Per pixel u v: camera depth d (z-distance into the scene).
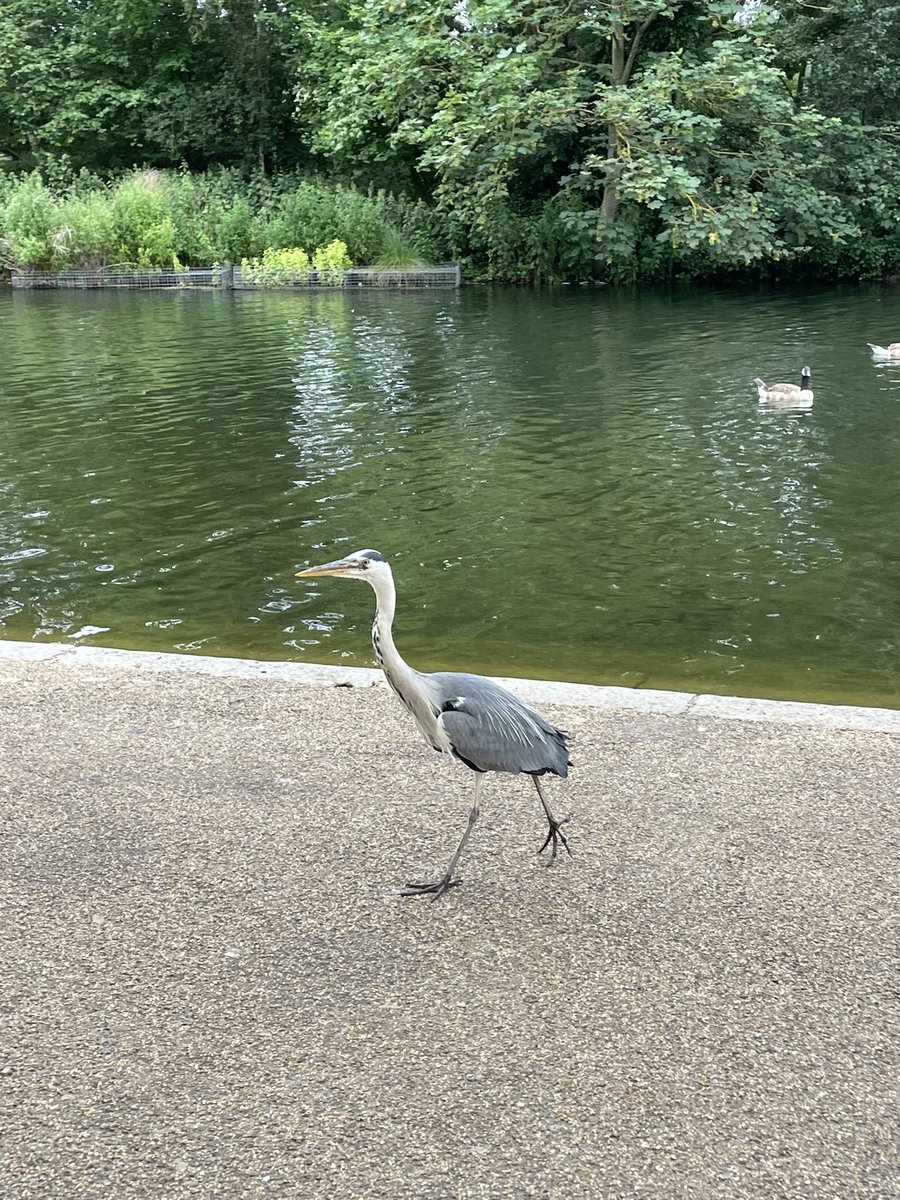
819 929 2.46
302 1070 2.03
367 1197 1.75
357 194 20.36
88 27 24.06
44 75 23.28
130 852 2.79
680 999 2.23
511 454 7.58
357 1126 1.89
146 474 7.25
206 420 8.77
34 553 5.77
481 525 6.09
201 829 2.91
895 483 6.72
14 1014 2.19
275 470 7.29
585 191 20.44
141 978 2.30
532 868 2.73
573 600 4.99
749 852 2.78
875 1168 1.81
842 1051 2.07
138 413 9.09
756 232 17.22
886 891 2.60
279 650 4.48
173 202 20.44
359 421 8.64
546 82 18.23
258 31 22.45
